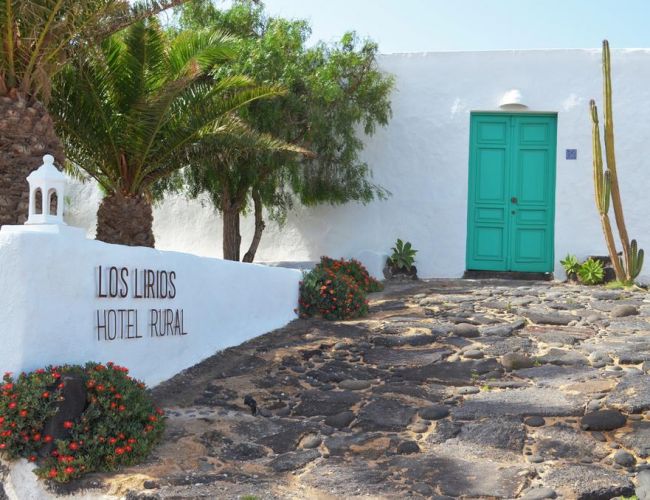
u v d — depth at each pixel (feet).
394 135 44.83
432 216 44.45
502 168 44.42
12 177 24.79
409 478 17.43
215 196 42.96
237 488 16.81
